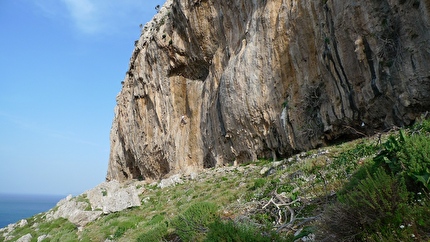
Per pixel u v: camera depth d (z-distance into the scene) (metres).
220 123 21.58
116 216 16.52
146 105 33.50
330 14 13.37
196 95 26.77
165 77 29.25
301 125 15.52
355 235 3.31
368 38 11.58
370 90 11.84
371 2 11.40
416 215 3.01
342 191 4.94
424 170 3.47
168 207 15.09
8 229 25.86
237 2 21.03
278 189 8.49
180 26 26.70
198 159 24.95
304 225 4.91
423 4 9.55
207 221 6.32
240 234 4.37
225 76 20.27
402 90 10.62
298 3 15.48
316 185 7.41
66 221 19.86
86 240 13.54
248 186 12.07
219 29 23.41
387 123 11.71
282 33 16.45
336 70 13.40
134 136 36.16
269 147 17.92
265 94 17.50
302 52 15.40
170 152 27.95
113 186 25.86
